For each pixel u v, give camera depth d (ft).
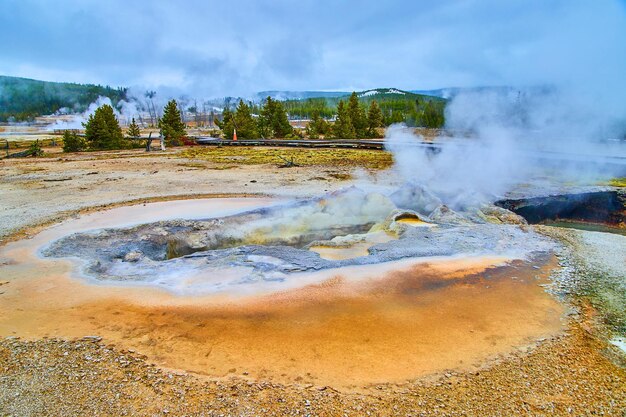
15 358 21.93
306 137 193.16
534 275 33.81
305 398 19.01
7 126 320.91
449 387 19.84
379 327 25.32
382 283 31.63
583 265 36.06
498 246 40.40
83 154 133.18
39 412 17.94
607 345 23.90
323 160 110.11
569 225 61.16
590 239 43.62
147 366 21.33
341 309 27.53
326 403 18.70
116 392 19.29
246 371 21.01
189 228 46.37
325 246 41.04
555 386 20.06
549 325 25.98
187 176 85.05
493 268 35.01
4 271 34.32
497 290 30.86
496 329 25.32
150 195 65.77
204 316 26.61
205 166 100.58
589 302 29.27
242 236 45.98
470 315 27.02
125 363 21.53
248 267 34.53
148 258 37.60
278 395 19.21
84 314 26.96
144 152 138.00
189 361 21.81
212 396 19.11
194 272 33.68
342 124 180.65
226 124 182.80
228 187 72.33
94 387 19.62
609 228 59.11
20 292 30.32
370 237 43.62
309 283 31.50
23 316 26.73
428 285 31.42
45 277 33.06
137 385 19.83
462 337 24.34
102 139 152.25
